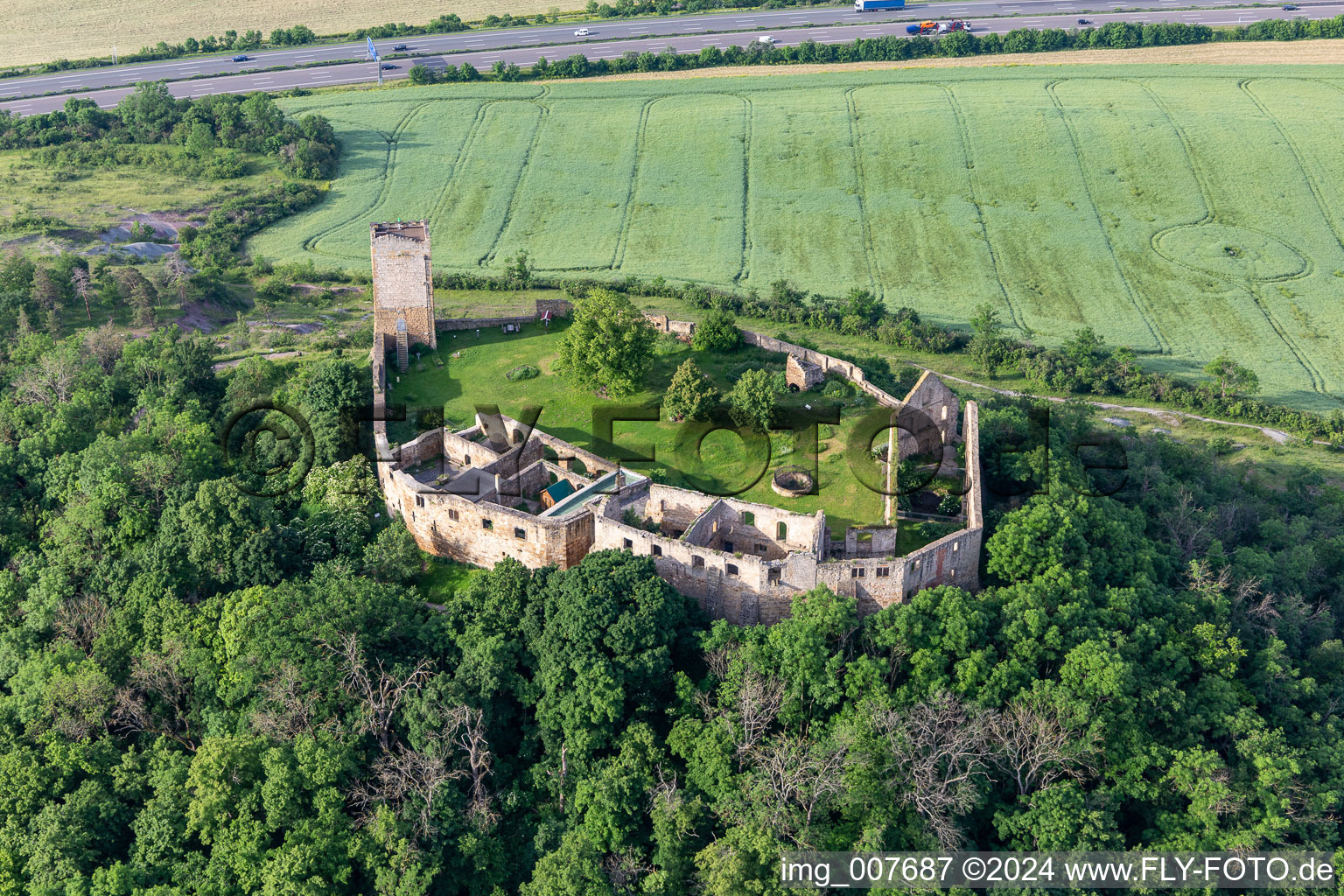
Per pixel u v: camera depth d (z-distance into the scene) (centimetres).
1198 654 11119
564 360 15262
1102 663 10181
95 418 15112
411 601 11538
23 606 12281
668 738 10375
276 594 11162
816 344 19912
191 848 10238
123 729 11369
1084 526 11950
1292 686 11250
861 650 10781
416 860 9581
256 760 10206
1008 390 19350
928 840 9488
